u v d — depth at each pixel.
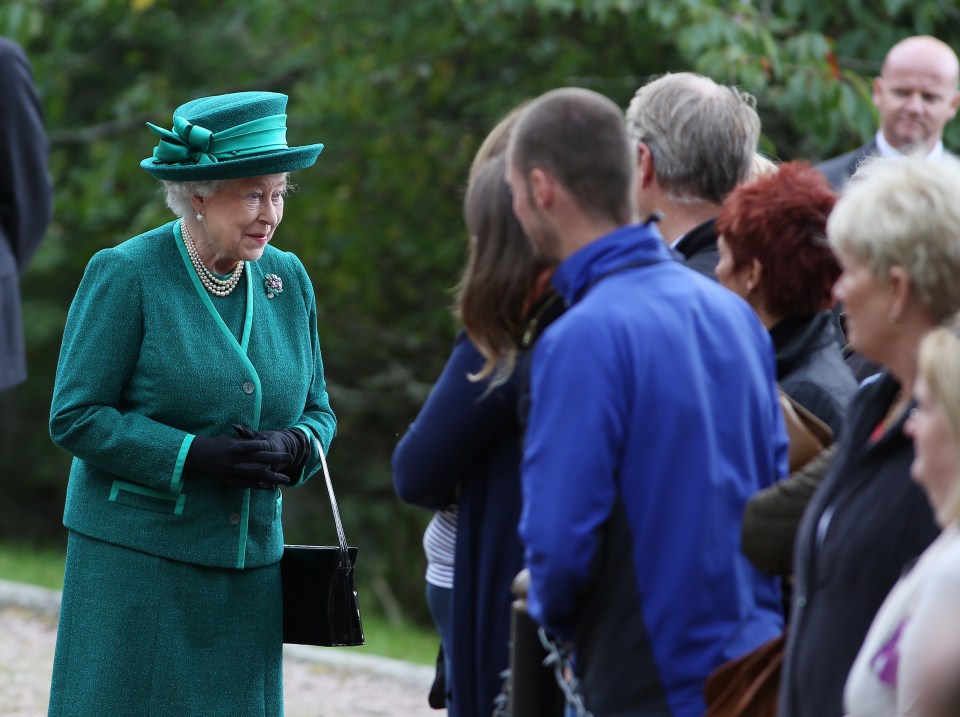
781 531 7.12
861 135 23.08
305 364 10.86
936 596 5.46
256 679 10.53
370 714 16.02
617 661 7.10
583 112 7.38
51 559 26.08
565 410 7.00
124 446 9.91
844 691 6.41
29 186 17.64
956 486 5.56
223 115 9.98
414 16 30.03
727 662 7.10
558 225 7.45
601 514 6.96
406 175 32.62
